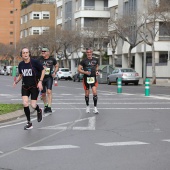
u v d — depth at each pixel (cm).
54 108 1789
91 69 1560
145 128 1216
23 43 8175
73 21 7581
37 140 1027
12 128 1236
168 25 4047
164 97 2406
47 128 1224
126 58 6066
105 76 4772
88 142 993
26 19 10062
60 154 857
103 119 1415
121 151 884
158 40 5162
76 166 753
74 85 4119
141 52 5522
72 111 1670
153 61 4406
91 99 2272
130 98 2338
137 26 4816
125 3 5944
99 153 864
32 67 1184
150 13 4225
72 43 6303
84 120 1392
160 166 750
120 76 4206
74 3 7544
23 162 790
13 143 990
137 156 833
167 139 1030
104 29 5572
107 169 729
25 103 1197
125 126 1255
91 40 5950
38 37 7025
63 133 1132
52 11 9506
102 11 7106
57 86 3878
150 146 939
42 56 1570
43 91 1568
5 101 2152
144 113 1590
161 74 5184
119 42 6150
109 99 2266
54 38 6444
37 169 736
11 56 9562
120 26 4812
